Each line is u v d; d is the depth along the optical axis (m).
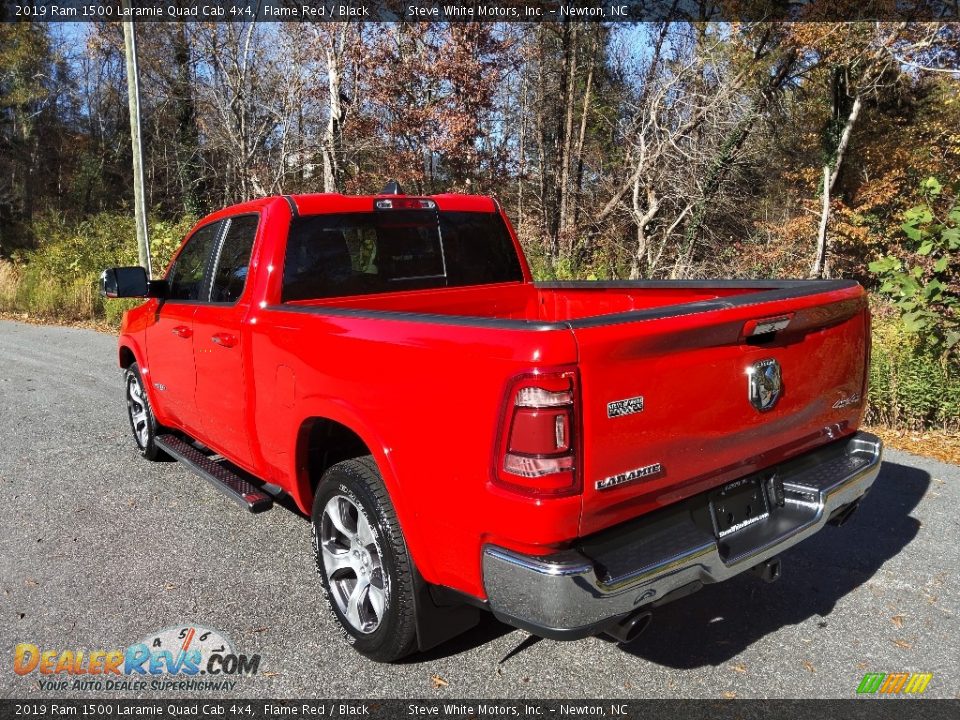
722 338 2.76
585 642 3.39
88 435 6.71
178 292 4.89
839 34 17.47
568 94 22.91
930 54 16.62
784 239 21.03
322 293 3.98
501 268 4.90
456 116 20.75
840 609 3.63
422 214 4.45
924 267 6.87
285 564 4.14
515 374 2.39
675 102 20.50
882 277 7.41
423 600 2.98
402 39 21.42
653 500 2.66
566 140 22.94
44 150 43.41
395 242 4.32
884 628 3.46
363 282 4.16
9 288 18.62
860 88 19.44
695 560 2.65
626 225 22.30
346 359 3.11
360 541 3.22
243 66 25.94
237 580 3.97
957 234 6.64
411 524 2.86
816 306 3.09
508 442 2.43
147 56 30.09
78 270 18.06
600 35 23.12
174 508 4.95
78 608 3.70
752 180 22.98
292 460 3.62
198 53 27.05
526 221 22.67
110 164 43.50
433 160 22.44
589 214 22.59
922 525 4.55
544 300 5.08
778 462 3.20
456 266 4.63
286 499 5.12
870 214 20.72
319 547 3.46
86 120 44.44
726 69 20.30
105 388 8.78
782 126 23.27
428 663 3.24
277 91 25.92
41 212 40.22
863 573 3.98
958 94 19.36
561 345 2.34
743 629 3.48
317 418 3.43
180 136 31.62
